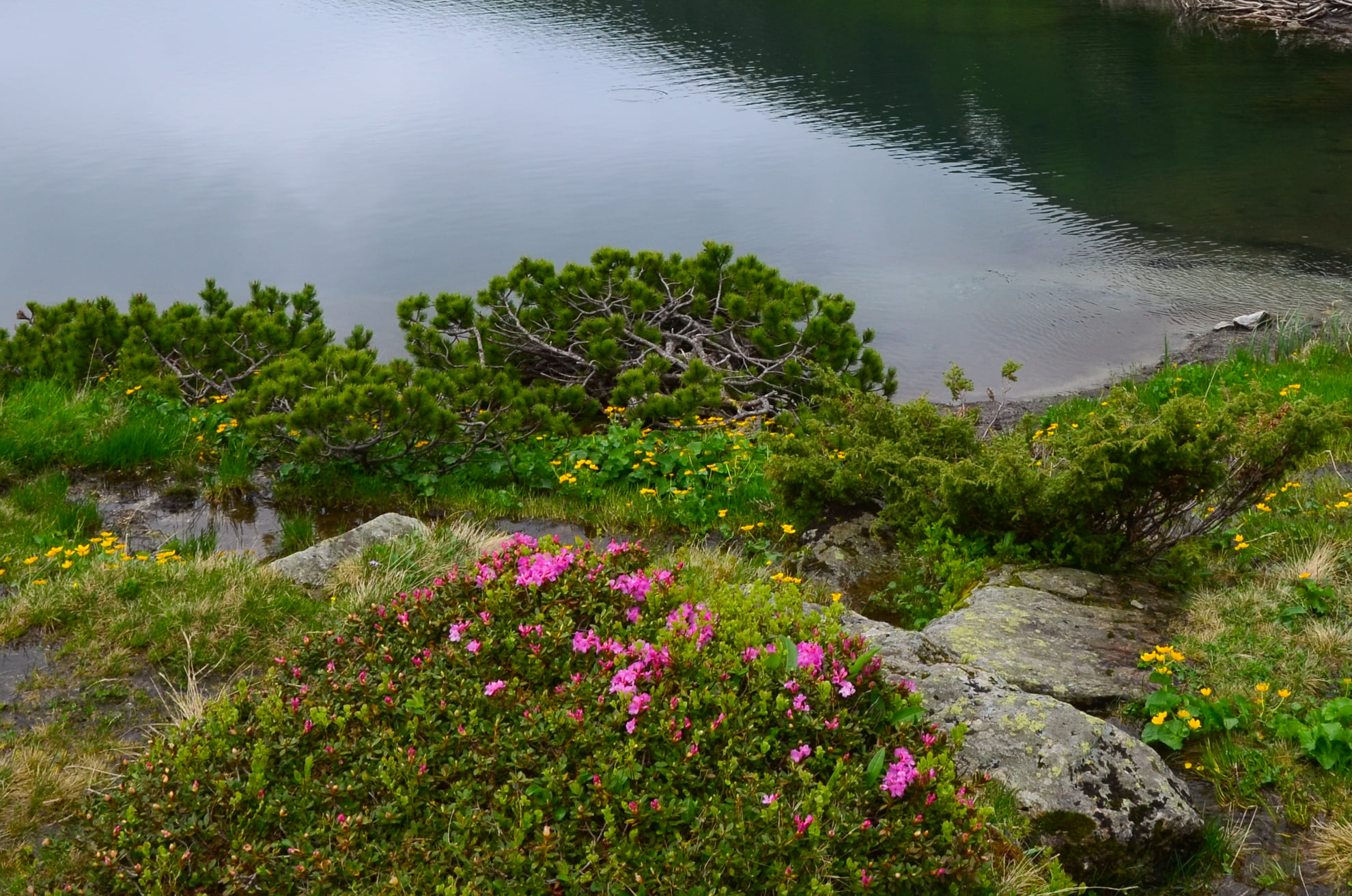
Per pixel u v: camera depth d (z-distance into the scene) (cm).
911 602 749
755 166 3155
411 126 3975
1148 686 570
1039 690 564
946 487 754
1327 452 915
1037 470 764
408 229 2558
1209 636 608
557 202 2808
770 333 1385
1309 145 2948
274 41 6825
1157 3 5841
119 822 408
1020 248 2252
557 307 1480
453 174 3170
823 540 858
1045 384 1559
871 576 802
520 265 1481
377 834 395
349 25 7519
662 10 7256
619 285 1513
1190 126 3275
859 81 4419
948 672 542
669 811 391
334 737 445
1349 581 652
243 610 677
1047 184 2752
